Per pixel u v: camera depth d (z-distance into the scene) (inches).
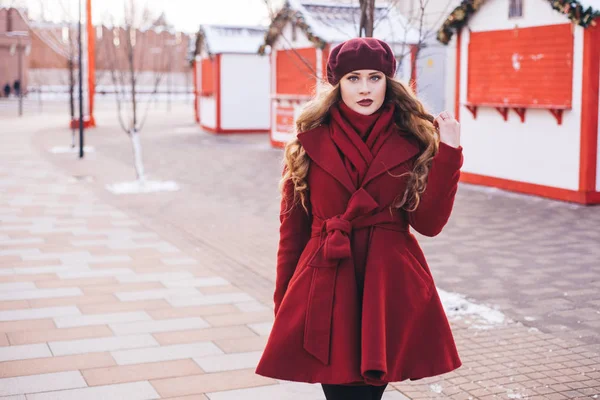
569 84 463.5
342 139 117.1
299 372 115.6
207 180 595.2
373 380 111.7
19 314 238.5
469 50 548.7
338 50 118.9
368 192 115.8
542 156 489.1
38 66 2878.9
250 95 1123.3
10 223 402.6
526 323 233.5
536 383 182.5
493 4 523.2
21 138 995.3
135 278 287.7
